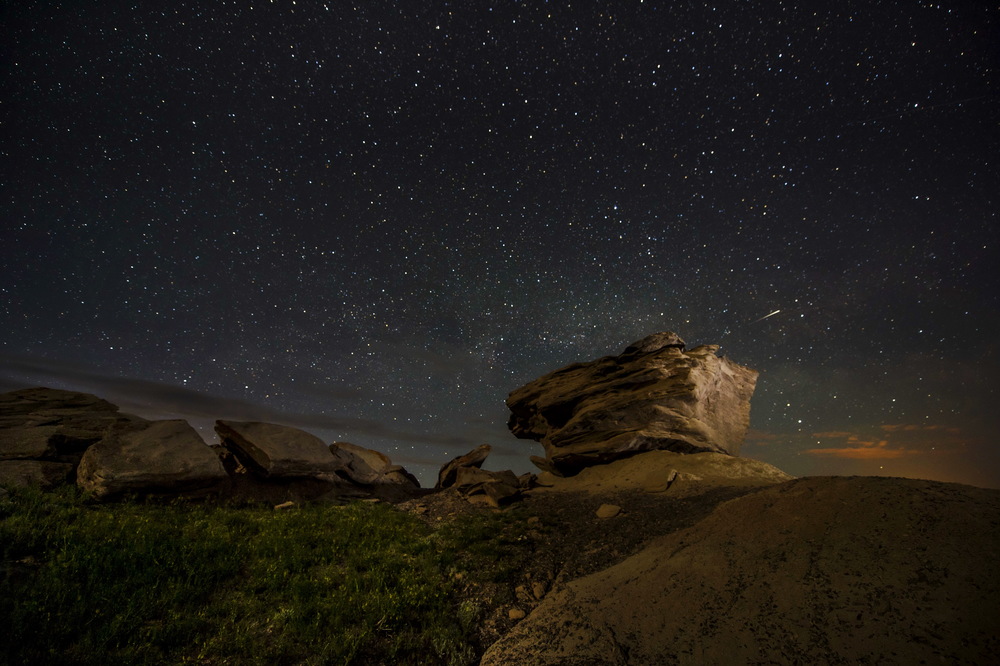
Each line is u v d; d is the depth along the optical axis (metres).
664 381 17.17
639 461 14.92
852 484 7.13
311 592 6.74
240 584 7.02
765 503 7.55
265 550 8.22
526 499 13.23
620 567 7.31
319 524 10.23
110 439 11.98
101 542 7.39
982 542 5.19
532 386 21.03
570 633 5.73
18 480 10.48
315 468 14.25
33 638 4.97
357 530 9.81
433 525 11.02
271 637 5.73
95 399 16.61
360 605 6.40
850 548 5.74
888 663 4.18
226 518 10.13
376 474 16.20
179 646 5.43
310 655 5.45
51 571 6.13
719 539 7.00
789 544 6.23
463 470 14.93
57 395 16.27
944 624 4.36
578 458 16.34
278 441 14.34
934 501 6.13
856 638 4.52
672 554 7.12
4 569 5.97
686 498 10.80
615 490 12.82
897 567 5.20
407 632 6.02
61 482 11.02
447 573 7.66
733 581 5.87
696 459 14.29
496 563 8.09
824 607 4.99
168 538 8.04
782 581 5.57
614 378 18.34
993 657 3.90
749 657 4.70
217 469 12.26
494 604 6.77
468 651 5.81
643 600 6.03
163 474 11.34
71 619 5.34
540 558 8.39
